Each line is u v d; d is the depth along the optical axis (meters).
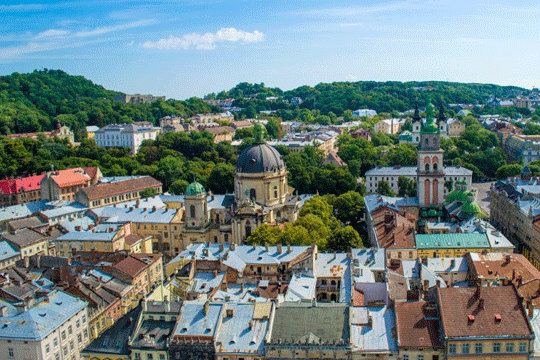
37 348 132.38
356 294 152.62
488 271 175.00
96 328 158.38
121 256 195.25
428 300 131.75
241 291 172.12
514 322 121.44
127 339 132.88
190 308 138.00
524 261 183.25
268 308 136.50
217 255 197.75
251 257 196.62
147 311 136.75
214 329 131.00
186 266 181.75
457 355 119.69
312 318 131.75
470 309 124.44
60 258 195.38
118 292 172.50
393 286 160.00
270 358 124.44
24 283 171.50
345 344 122.12
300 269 183.88
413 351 121.06
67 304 148.75
